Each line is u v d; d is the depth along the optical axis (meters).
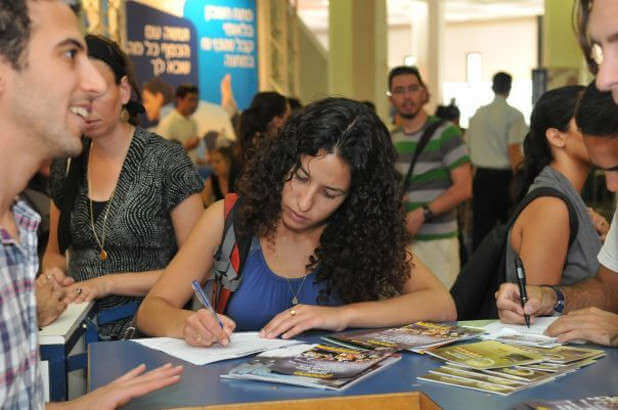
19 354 1.28
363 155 2.17
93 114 2.48
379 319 2.20
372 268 2.31
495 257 2.58
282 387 1.69
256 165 2.30
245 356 1.94
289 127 2.21
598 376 1.76
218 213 2.35
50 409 1.56
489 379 1.71
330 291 2.31
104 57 2.53
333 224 2.31
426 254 4.56
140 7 6.76
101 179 2.67
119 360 1.91
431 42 16.75
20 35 1.25
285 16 8.66
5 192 1.33
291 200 2.19
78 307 2.30
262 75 8.20
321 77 11.62
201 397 1.65
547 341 2.03
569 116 2.57
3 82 1.26
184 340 2.07
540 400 1.57
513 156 7.35
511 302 2.22
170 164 2.67
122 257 2.69
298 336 2.10
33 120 1.29
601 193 5.72
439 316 2.31
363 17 9.66
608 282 2.34
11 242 1.28
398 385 1.70
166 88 7.03
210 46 7.52
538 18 18.25
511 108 7.40
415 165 4.59
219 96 7.64
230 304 2.30
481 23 23.34
